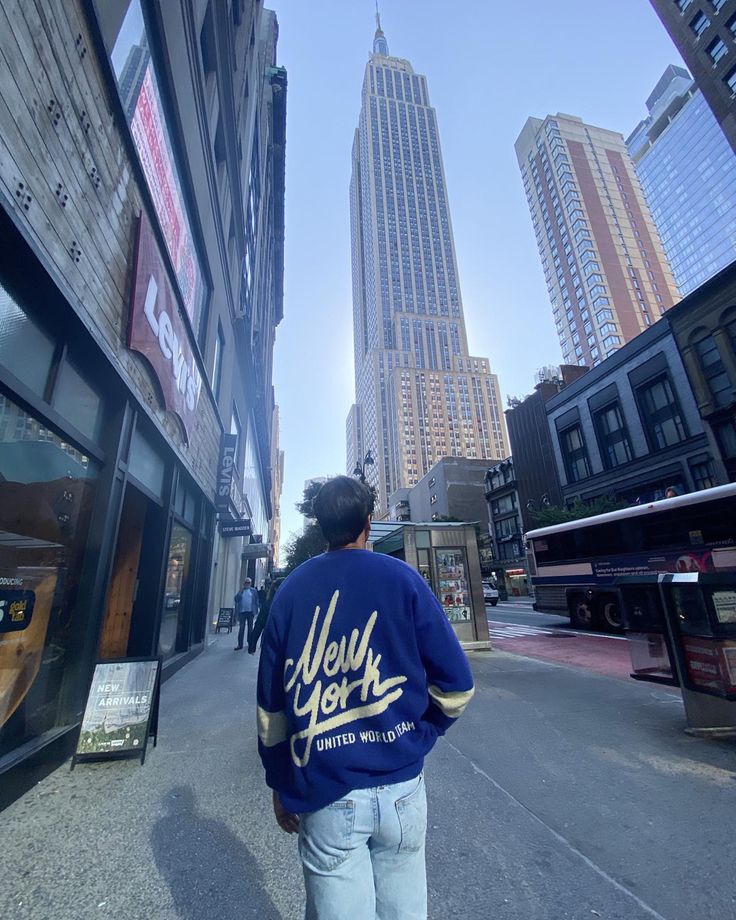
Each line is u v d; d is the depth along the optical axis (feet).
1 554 10.64
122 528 23.54
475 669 25.85
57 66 11.32
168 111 21.45
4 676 10.75
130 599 22.85
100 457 15.61
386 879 3.92
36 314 11.76
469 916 6.55
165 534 23.91
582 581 42.27
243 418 64.95
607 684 21.03
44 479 12.46
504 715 16.51
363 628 4.22
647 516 35.96
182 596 29.96
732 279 70.08
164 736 14.60
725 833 8.57
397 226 511.81
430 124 561.84
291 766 4.09
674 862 7.77
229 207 42.37
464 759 12.53
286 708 4.17
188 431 26.71
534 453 123.95
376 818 3.81
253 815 9.49
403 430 401.08
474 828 8.99
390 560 4.65
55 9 11.18
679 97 379.14
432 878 7.44
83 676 13.93
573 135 383.04
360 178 574.97
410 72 586.45
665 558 34.19
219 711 17.49
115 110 14.73
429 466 393.70
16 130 9.58
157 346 19.36
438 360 465.47
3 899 6.82
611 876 7.44
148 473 21.38
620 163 385.50
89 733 12.47
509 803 10.00
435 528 33.96
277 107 95.30
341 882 3.70
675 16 116.26
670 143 386.11
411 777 4.00
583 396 102.22
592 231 350.23
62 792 10.57
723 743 13.15
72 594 14.14
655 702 17.78
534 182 402.52
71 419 13.88
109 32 14.12
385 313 479.00
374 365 448.24
